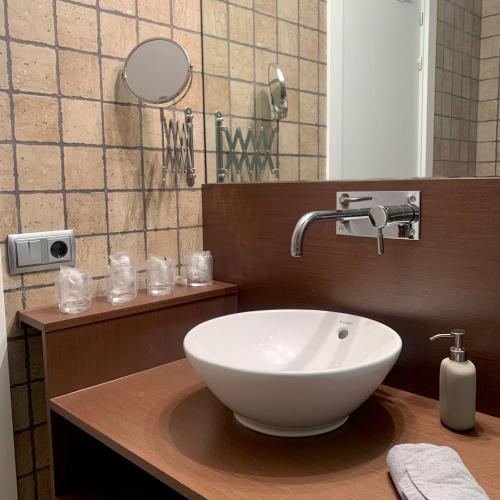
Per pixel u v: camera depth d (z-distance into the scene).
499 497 0.74
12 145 1.16
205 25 1.50
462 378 0.92
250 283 1.45
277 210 1.36
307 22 1.32
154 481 1.27
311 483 0.80
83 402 1.10
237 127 1.47
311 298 1.30
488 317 1.00
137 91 1.32
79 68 1.25
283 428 0.94
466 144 1.05
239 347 1.18
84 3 1.25
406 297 1.12
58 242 1.25
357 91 1.24
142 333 1.27
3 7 1.13
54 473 1.17
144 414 1.04
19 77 1.16
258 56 1.42
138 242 1.42
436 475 0.73
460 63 1.05
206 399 1.11
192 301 1.37
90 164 1.30
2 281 1.17
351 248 1.21
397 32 1.16
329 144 1.29
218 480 0.81
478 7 1.02
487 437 0.92
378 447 0.90
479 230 1.00
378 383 0.92
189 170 1.51
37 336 1.24
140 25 1.36
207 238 1.56
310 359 1.19
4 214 1.17
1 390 1.18
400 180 1.10
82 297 1.21
